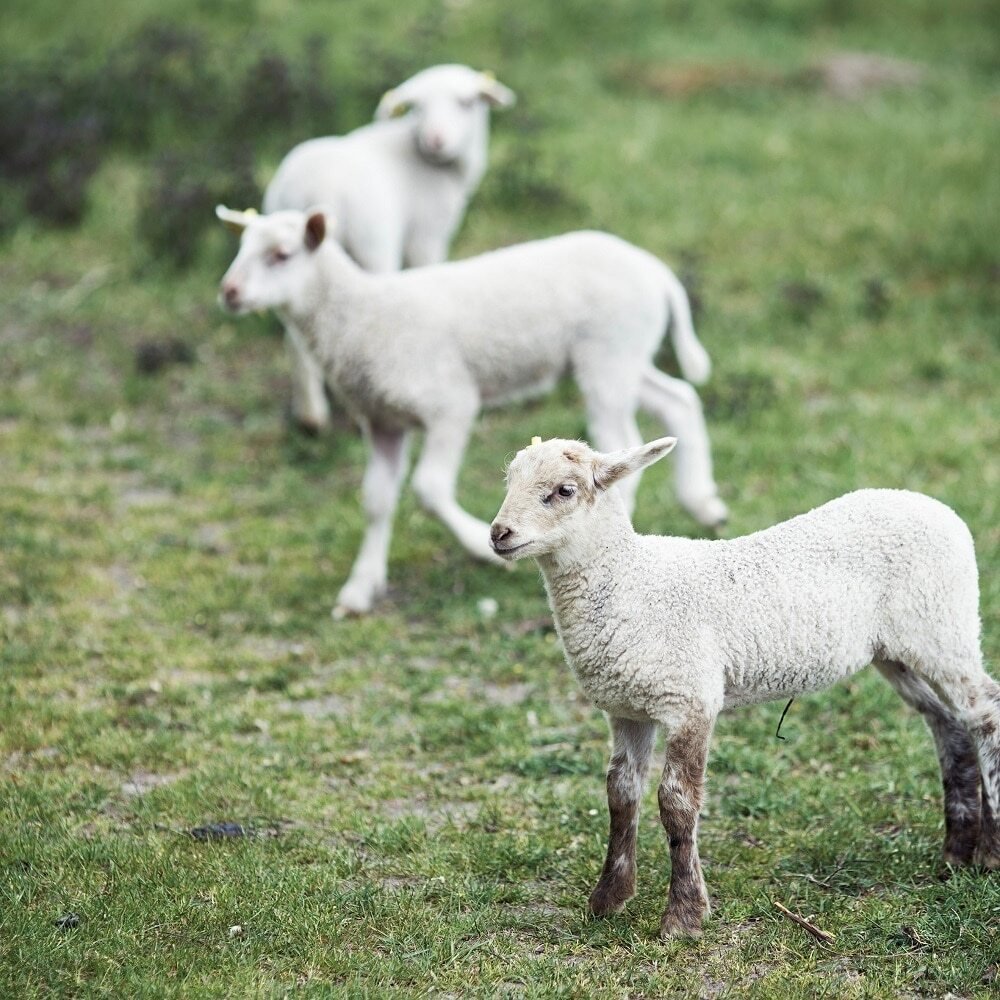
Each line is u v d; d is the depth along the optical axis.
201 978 5.92
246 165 15.97
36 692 8.70
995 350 13.45
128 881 6.65
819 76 20.84
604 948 6.22
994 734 6.32
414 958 6.11
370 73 19.31
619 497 6.25
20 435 12.34
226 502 11.40
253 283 9.48
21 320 14.49
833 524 6.39
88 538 10.76
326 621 9.74
